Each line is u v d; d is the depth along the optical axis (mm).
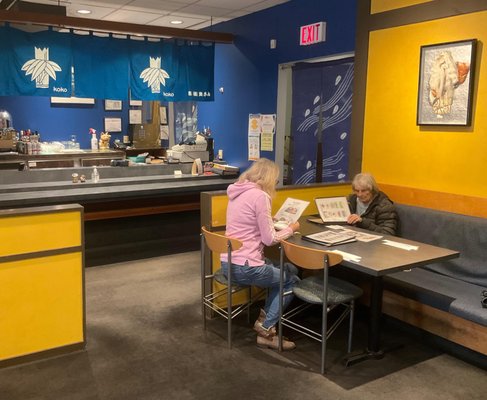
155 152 8742
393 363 3143
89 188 5434
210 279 3824
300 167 5922
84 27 5504
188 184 5914
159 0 5859
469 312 3010
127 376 2941
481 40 3582
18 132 7684
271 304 3305
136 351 3258
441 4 3818
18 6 5715
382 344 3400
